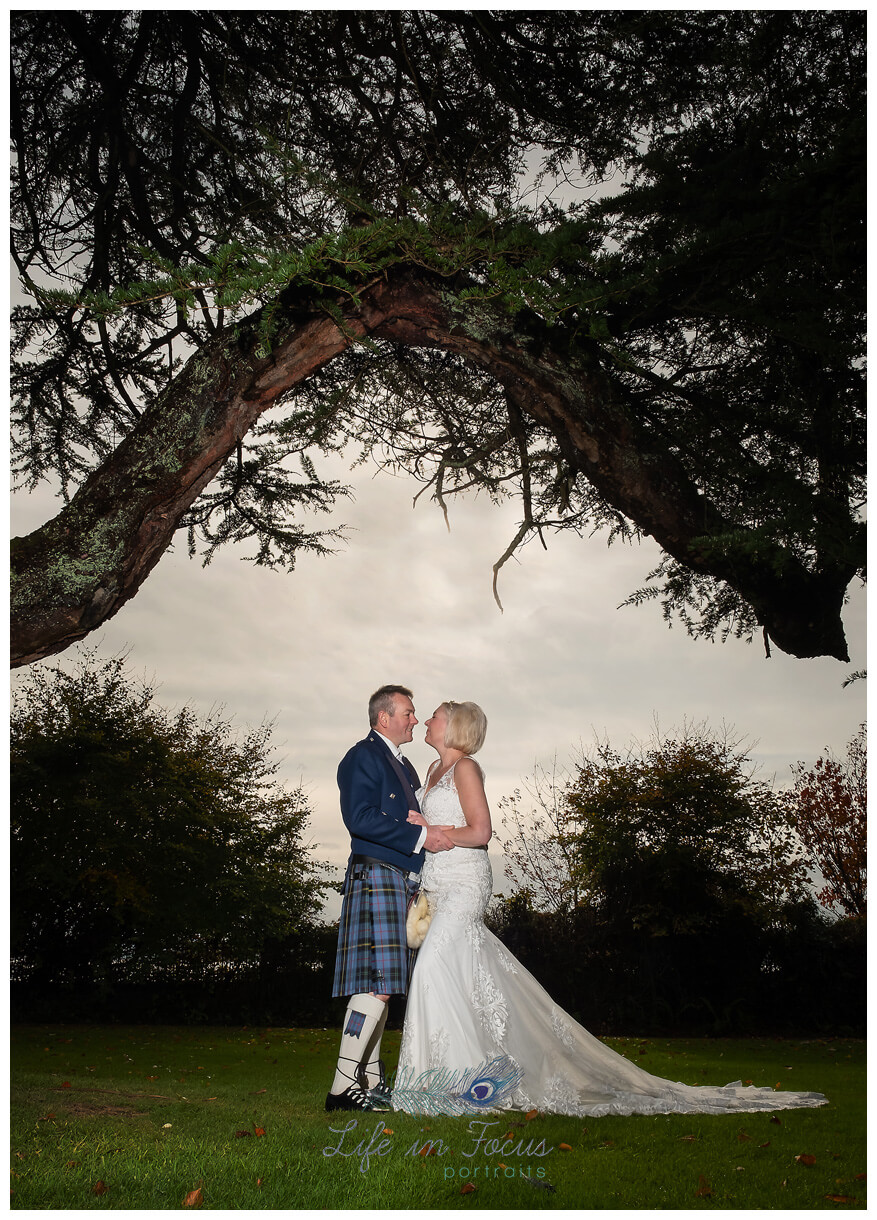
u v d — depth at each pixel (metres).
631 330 4.79
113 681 10.38
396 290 4.52
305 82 5.54
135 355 6.35
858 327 4.15
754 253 4.05
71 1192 2.60
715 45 4.60
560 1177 2.83
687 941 9.78
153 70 6.17
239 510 6.60
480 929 4.28
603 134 5.23
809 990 9.57
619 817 10.16
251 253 3.55
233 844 10.35
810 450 4.73
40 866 8.75
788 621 4.74
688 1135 3.56
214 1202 2.51
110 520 4.21
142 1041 7.53
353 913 4.21
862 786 12.06
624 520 6.45
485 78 5.31
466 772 4.46
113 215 6.36
